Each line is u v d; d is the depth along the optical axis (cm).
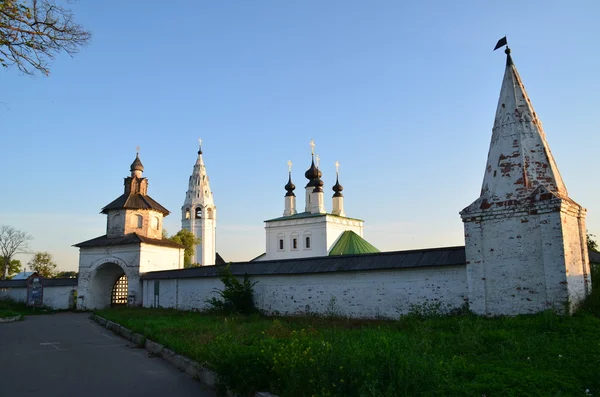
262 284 2270
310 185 5969
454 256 1659
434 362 754
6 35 1069
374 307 1842
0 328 2139
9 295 4138
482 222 1468
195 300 2723
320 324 1677
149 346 1413
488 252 1443
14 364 1184
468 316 1396
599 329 1074
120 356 1290
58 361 1221
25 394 870
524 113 1480
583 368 780
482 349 964
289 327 1572
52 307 3728
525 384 698
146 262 3506
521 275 1377
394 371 664
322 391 646
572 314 1270
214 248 8588
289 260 2252
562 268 1302
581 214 1460
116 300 3856
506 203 1430
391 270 1812
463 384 706
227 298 2312
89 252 3659
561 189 1439
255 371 799
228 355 878
